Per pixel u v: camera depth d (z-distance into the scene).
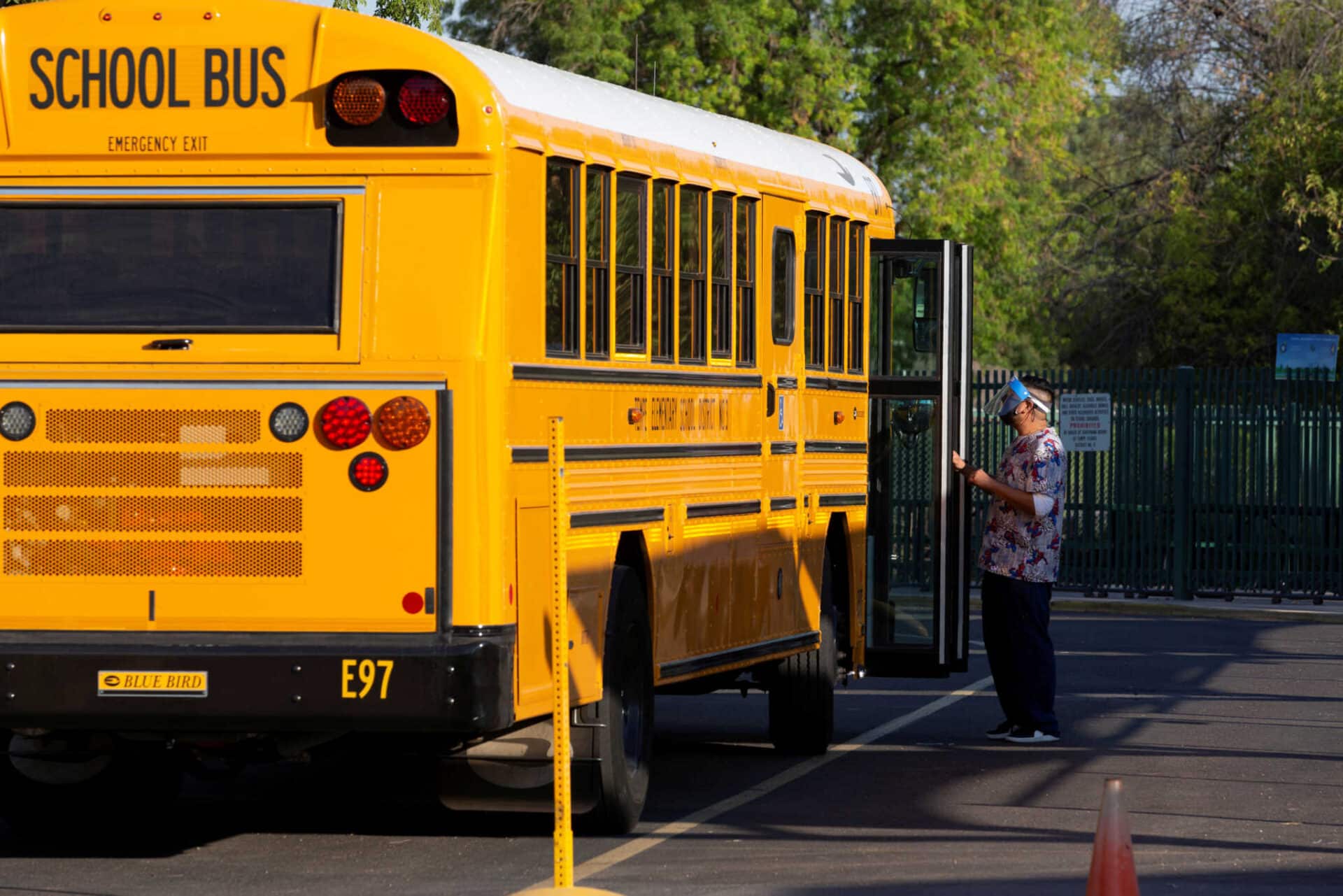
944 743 16.94
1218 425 31.58
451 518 10.48
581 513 11.53
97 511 10.81
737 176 13.93
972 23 51.69
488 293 10.53
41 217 10.92
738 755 16.22
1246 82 45.22
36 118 10.89
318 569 10.60
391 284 10.59
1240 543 31.42
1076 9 52.50
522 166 10.83
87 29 10.84
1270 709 19.12
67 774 12.56
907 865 11.45
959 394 17.25
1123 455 32.06
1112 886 8.33
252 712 10.52
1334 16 42.09
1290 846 12.22
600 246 11.88
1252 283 46.56
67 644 10.77
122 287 10.83
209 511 10.70
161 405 10.74
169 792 13.16
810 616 15.55
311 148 10.63
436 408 10.48
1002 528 17.00
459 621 10.50
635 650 12.37
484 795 11.88
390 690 10.40
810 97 49.78
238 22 10.70
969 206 52.22
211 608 10.71
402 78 10.59
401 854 11.81
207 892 10.72
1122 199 50.25
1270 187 44.06
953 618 17.20
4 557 10.90
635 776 12.40
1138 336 48.88
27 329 10.89
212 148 10.72
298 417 10.61
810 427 15.47
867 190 17.00
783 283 14.90
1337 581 31.05
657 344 12.68
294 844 12.19
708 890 10.70
